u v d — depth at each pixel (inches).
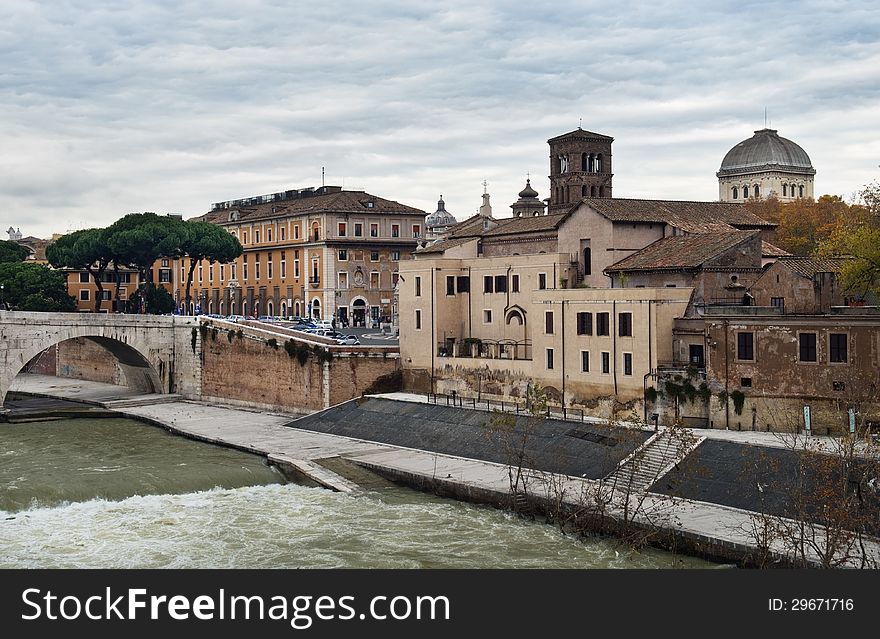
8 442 4001.0
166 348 5226.4
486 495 2967.5
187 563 2487.7
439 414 3878.0
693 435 2945.4
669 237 4148.6
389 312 6840.6
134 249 6225.4
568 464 3161.9
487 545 2613.2
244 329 4822.8
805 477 2630.4
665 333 3442.4
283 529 2778.1
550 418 3506.4
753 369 3164.4
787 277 3577.8
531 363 3932.1
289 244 6929.1
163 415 4630.9
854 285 3257.9
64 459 3617.1
